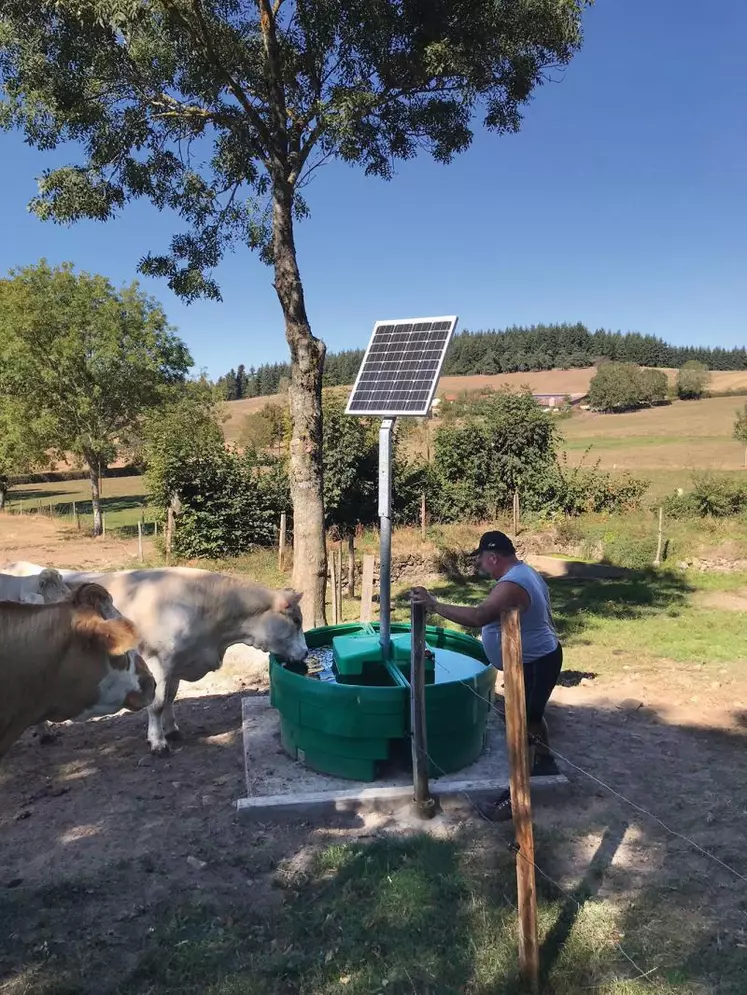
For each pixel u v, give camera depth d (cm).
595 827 482
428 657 562
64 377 2494
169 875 424
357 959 349
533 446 2233
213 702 741
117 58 891
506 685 316
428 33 891
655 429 6334
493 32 895
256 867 432
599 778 561
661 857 445
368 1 832
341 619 1155
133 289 2611
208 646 616
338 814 496
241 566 1720
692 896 402
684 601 1339
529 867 323
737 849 455
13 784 549
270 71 873
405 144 1048
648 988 329
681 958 350
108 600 391
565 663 905
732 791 541
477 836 467
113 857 445
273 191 905
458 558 1705
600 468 3581
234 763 583
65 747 620
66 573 632
